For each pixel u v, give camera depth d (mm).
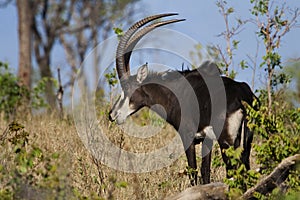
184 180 30750
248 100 31375
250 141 31031
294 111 28672
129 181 30000
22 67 84125
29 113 48344
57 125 40781
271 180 24562
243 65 37969
